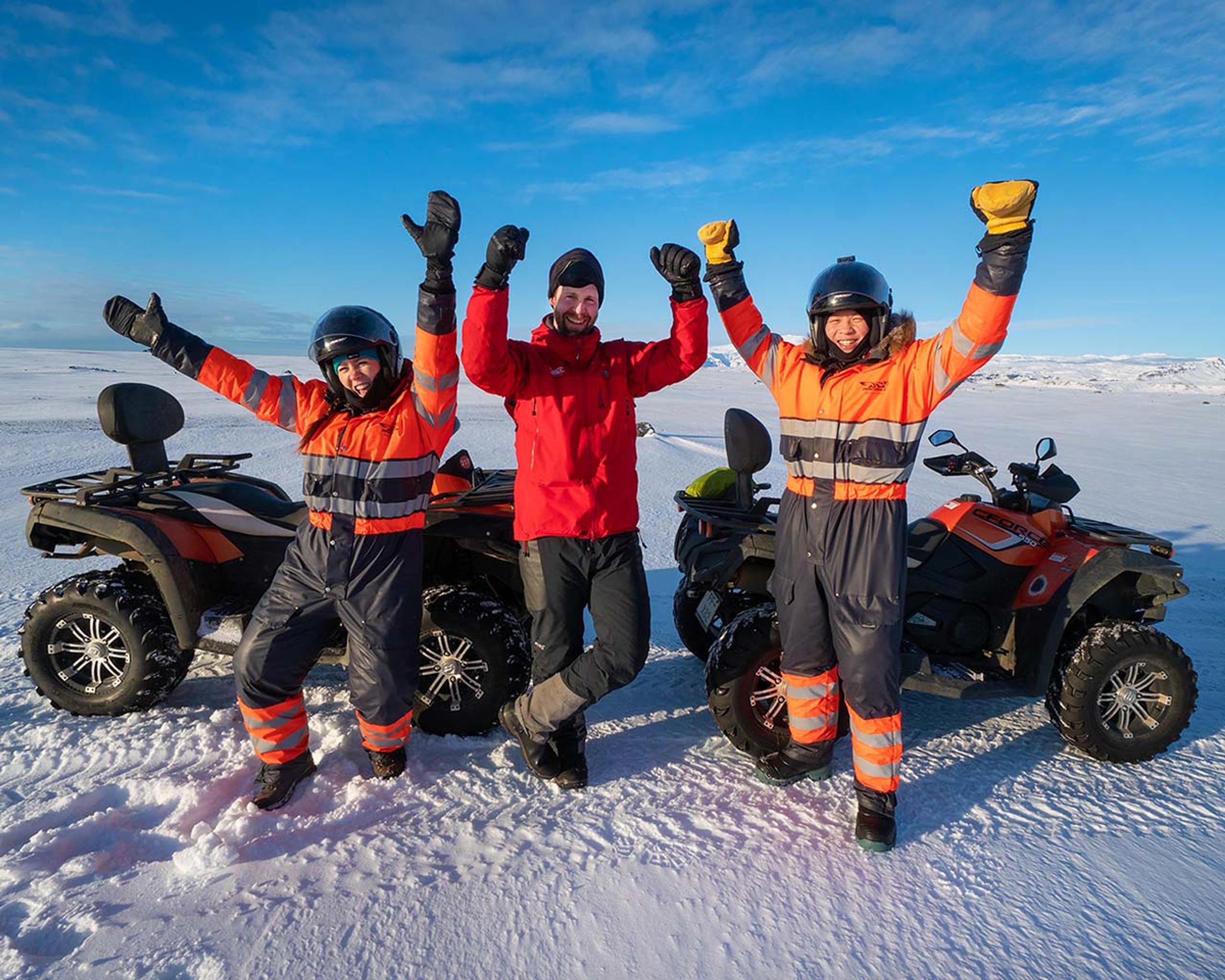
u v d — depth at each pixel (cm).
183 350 271
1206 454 1739
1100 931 222
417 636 287
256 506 376
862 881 243
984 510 358
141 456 386
